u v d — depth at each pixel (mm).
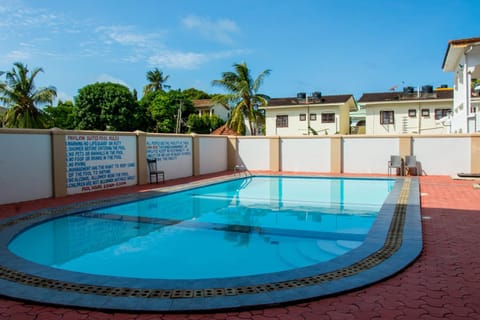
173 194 11852
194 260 5641
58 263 5598
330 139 17656
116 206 9703
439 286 3754
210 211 9469
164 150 15164
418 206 8305
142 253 6020
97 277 4059
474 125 15531
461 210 7891
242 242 6555
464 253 4871
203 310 3227
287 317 3137
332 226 7723
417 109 29156
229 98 27578
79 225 7844
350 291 3617
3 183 9289
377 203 10547
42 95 31344
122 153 12953
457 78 18406
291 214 9055
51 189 10531
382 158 16703
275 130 32750
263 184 14930
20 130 9656
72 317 3201
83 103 33094
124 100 33250
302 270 4172
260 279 3916
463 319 3039
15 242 6395
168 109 40125
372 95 33406
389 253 4758
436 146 15703
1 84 29906
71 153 11070
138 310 3246
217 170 19078
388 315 3133
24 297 3527
